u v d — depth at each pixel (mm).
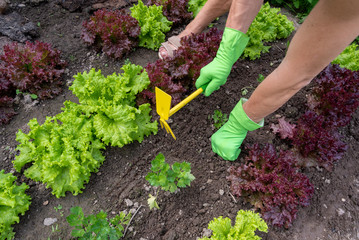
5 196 741
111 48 1058
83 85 896
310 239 792
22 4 1198
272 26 1194
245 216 726
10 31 1074
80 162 816
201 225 795
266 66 1149
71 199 812
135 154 899
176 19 1184
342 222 829
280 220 777
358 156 975
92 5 1251
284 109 1031
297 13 1426
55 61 1026
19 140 814
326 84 1012
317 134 897
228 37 806
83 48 1127
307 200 835
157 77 945
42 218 781
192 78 1026
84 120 857
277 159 836
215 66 849
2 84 937
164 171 756
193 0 1242
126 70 902
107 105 872
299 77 613
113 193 829
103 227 692
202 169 884
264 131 972
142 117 911
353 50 1137
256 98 710
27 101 970
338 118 985
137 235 771
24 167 851
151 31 1103
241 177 834
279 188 781
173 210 813
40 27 1159
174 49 1049
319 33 525
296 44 571
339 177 915
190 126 959
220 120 966
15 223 770
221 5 972
